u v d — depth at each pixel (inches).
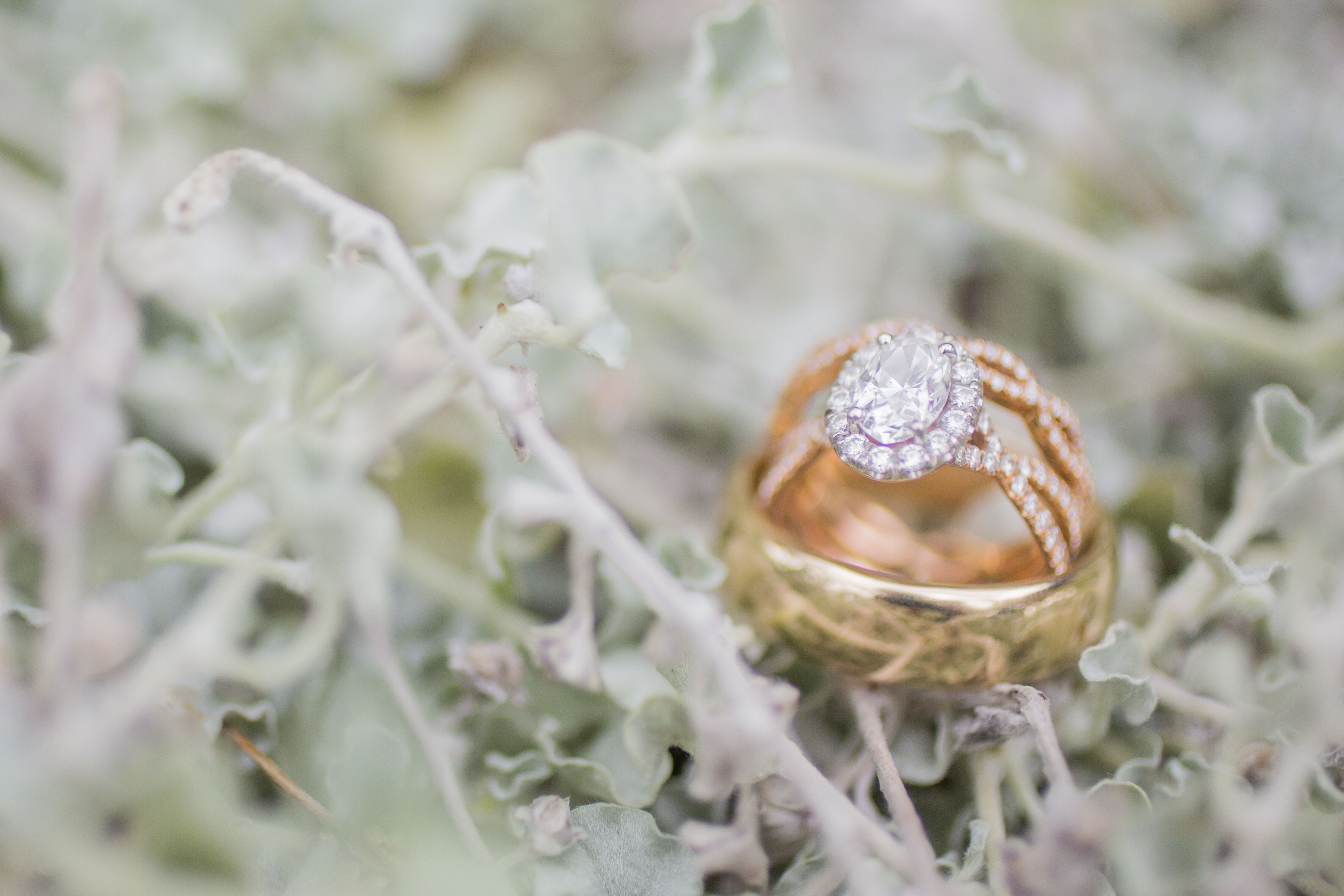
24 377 4.6
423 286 4.8
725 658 4.7
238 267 5.9
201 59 6.5
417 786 5.2
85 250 4.6
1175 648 5.5
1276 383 6.4
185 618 5.5
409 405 5.1
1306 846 5.1
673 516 6.1
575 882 5.1
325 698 5.4
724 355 6.7
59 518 4.6
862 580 5.3
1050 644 5.3
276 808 5.3
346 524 4.8
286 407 5.2
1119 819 5.0
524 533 5.6
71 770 4.5
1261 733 5.2
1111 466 6.3
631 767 5.4
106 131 4.6
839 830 4.7
